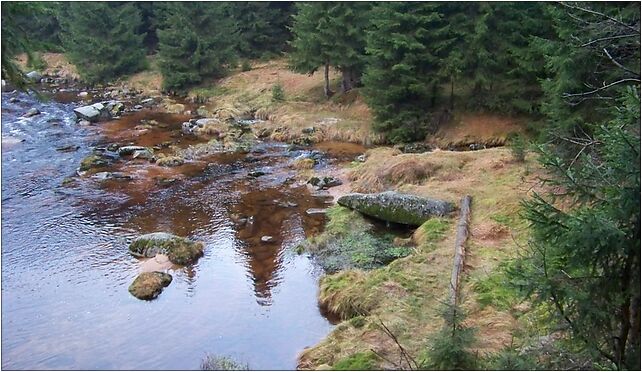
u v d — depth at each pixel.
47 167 22.33
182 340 11.44
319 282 13.50
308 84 35.16
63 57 48.41
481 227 14.76
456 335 7.00
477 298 11.31
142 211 18.05
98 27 41.38
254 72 39.28
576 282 6.17
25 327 11.91
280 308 12.54
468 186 17.59
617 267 6.15
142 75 42.00
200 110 32.41
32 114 30.88
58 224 17.02
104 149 24.72
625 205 5.75
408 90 24.97
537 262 6.54
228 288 13.41
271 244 15.66
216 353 10.96
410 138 25.70
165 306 12.68
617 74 14.35
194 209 18.20
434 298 11.73
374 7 28.67
